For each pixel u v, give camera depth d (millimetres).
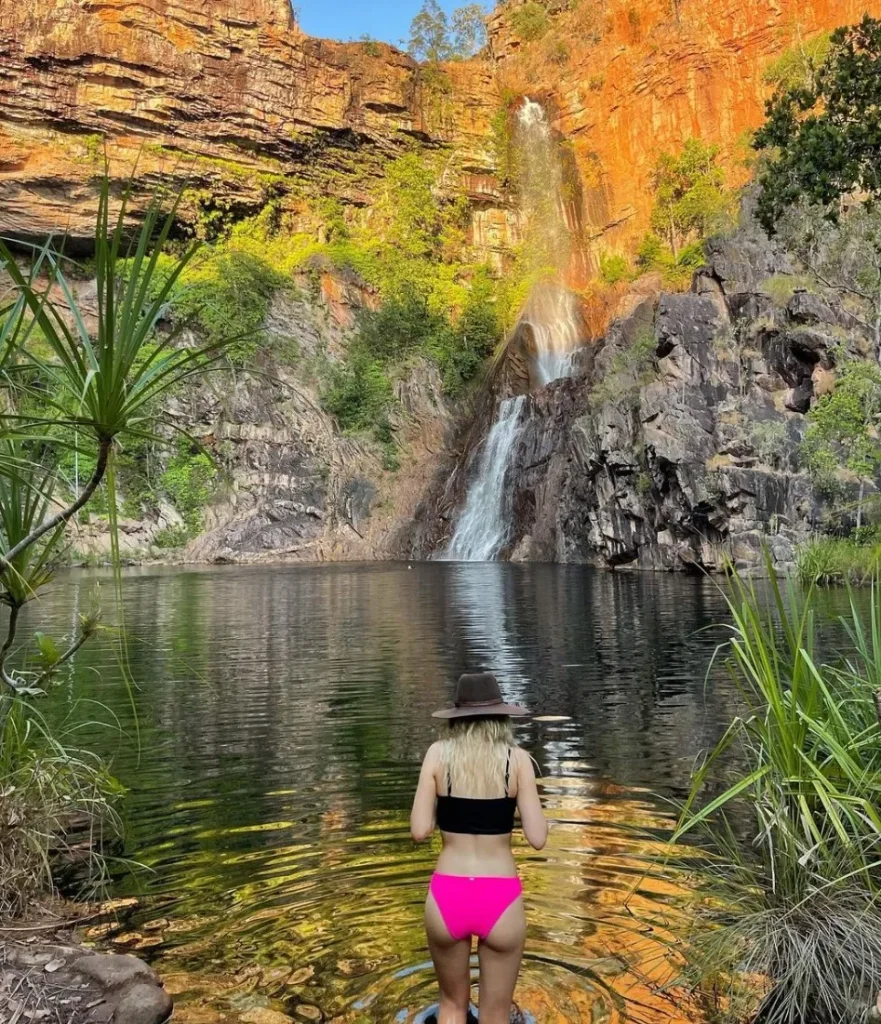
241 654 13055
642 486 34906
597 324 61688
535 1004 3230
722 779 6176
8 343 3705
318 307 59781
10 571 4324
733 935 3469
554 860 4621
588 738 7527
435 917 2988
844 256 33094
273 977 3494
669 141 67625
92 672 11383
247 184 63844
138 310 3396
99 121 58750
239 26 63781
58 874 4668
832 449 28719
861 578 19906
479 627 16109
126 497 47500
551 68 75312
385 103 68938
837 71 16953
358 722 8383
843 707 4449
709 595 21625
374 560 49438
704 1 66938
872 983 3141
